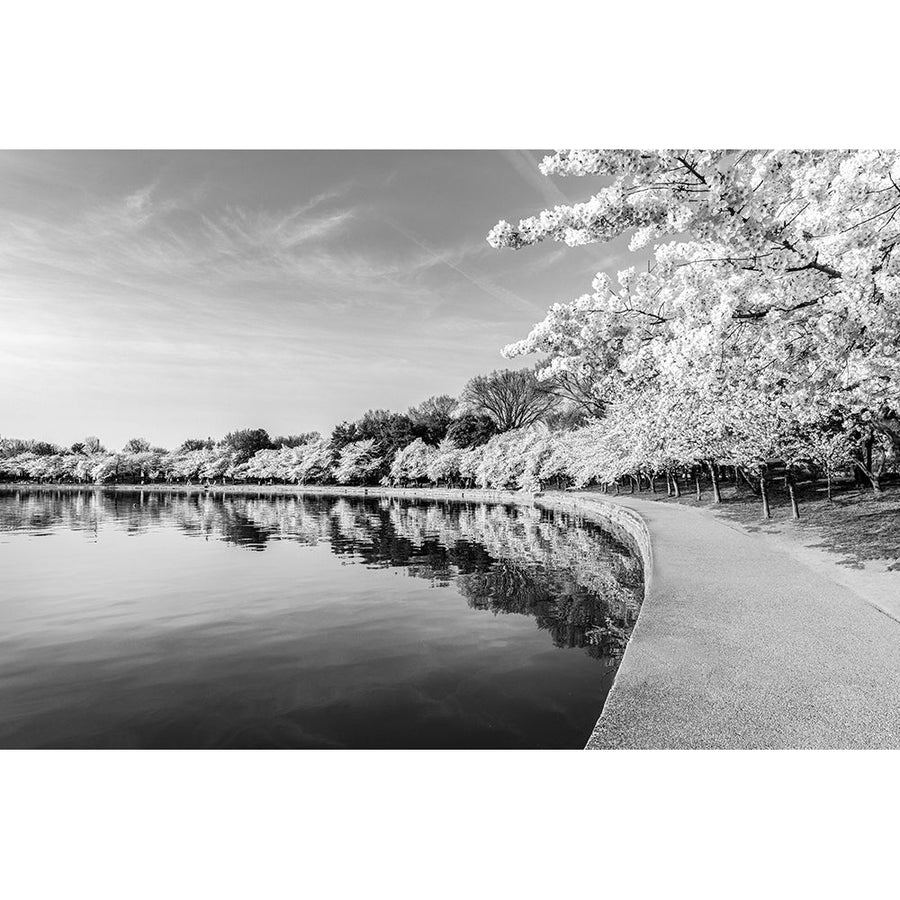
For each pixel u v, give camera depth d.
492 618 12.27
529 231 6.33
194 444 136.12
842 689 5.60
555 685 8.56
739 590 9.51
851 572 10.65
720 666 6.25
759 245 6.16
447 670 9.28
